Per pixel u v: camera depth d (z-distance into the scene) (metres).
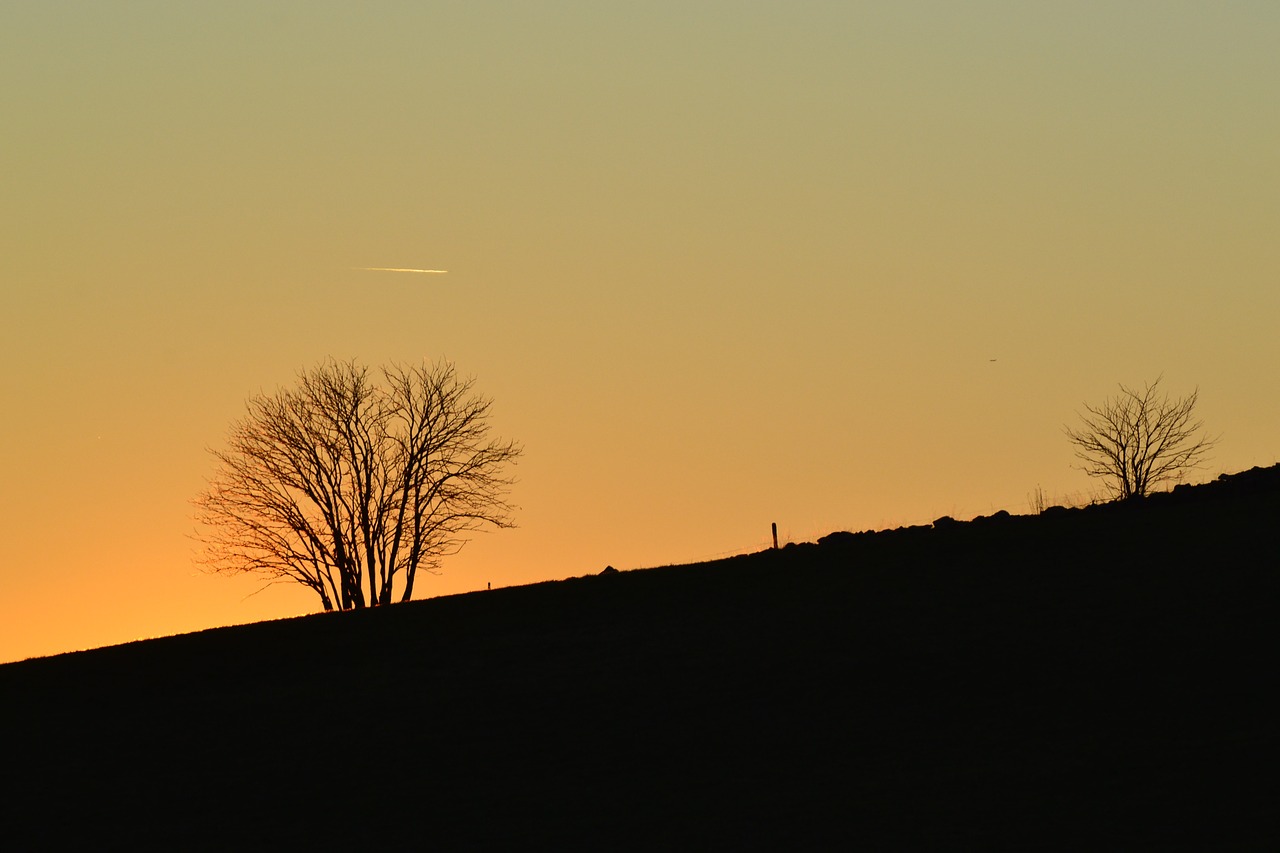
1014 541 143.12
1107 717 93.31
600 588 149.25
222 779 96.56
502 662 122.19
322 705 113.69
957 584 129.62
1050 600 120.12
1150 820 75.62
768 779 88.88
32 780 98.25
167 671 131.00
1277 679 96.19
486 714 107.56
